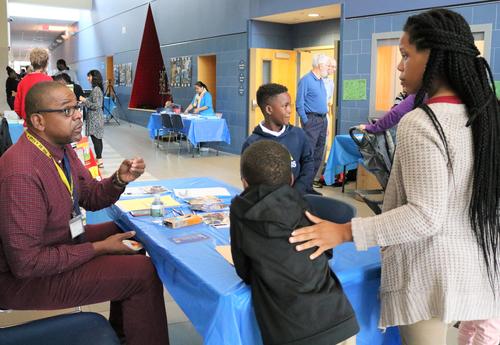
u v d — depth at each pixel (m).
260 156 1.34
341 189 6.08
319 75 5.91
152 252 1.86
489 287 1.27
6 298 1.77
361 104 6.43
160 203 2.26
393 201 1.35
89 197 2.17
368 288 1.61
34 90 1.75
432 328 1.35
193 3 10.23
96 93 7.20
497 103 1.23
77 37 20.84
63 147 1.87
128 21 14.23
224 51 9.25
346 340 1.36
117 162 7.91
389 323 1.39
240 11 8.62
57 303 1.78
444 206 1.17
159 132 10.26
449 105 1.22
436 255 1.25
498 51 5.02
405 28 1.29
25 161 1.70
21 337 1.58
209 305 1.43
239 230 1.32
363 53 6.32
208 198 2.47
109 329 1.65
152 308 1.87
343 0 6.54
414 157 1.20
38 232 1.69
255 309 1.33
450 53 1.19
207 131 8.50
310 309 1.27
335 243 1.32
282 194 1.32
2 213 1.64
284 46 8.95
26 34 25.08
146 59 13.68
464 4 5.24
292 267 1.28
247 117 8.71
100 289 1.80
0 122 3.92
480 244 1.24
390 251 1.36
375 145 3.95
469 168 1.21
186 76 10.84
